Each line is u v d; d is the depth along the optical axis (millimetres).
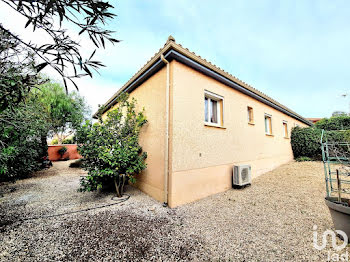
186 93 4023
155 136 4309
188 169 3924
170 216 3176
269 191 4820
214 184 4578
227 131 5230
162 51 3621
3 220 3031
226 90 5324
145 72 4605
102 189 4984
